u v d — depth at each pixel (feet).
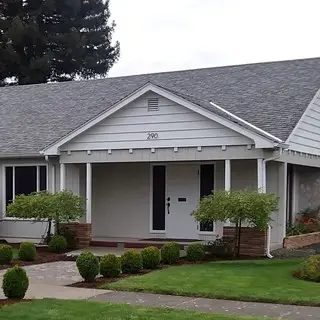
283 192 54.65
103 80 79.00
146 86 55.42
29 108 75.15
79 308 28.86
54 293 34.01
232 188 58.13
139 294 33.58
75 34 141.69
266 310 29.14
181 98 53.72
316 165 61.62
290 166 62.85
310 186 64.49
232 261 47.06
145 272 41.45
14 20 135.64
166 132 55.11
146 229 63.31
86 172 60.75
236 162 58.13
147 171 63.57
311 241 59.88
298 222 61.41
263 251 49.88
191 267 43.27
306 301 30.71
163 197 62.75
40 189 63.82
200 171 61.00
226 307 29.94
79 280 38.88
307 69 65.10
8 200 65.46
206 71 71.92
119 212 64.80
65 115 69.97
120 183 64.90
